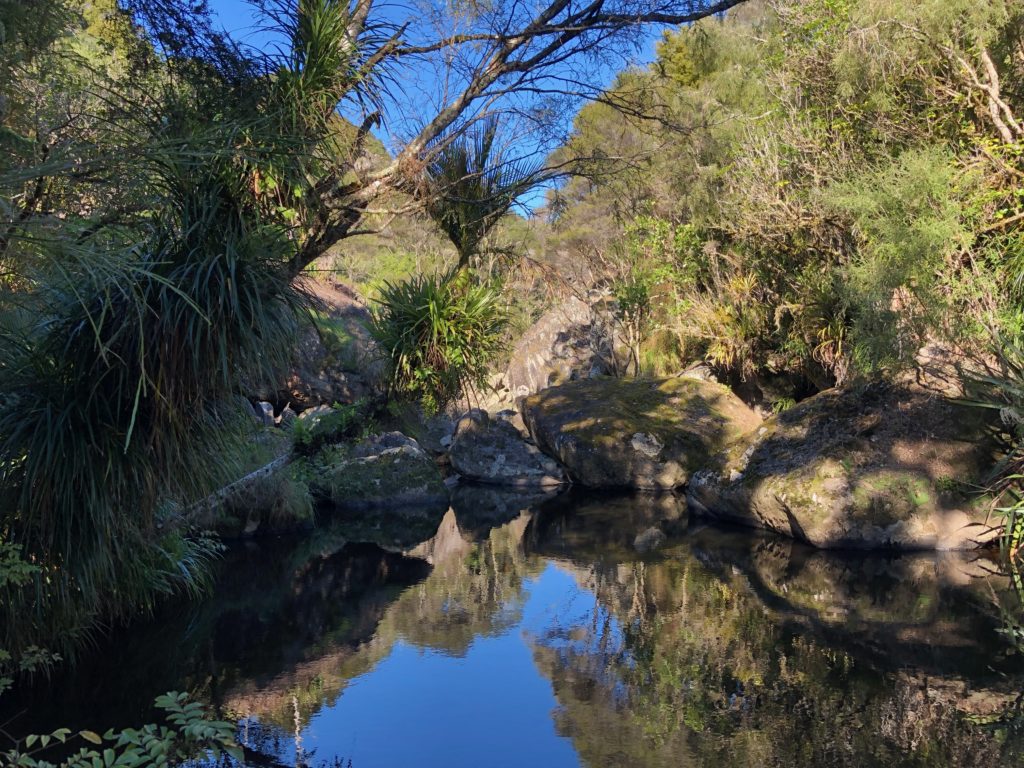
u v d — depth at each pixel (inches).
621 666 217.5
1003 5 323.3
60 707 186.4
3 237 142.6
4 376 177.5
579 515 449.4
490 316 238.1
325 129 191.2
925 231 320.5
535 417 598.9
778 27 498.3
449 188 212.1
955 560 324.2
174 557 273.9
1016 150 344.5
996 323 321.7
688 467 534.6
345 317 571.8
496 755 166.7
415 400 257.6
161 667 213.9
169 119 181.9
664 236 598.9
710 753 165.8
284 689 202.1
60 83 177.0
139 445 178.4
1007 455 317.7
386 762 164.4
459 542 380.8
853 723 177.6
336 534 395.2
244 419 206.4
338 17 190.2
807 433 399.2
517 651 230.5
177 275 168.7
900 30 358.3
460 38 205.6
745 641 234.1
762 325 570.6
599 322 748.0
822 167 450.9
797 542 366.0
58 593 191.9
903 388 385.7
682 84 532.4
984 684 197.6
